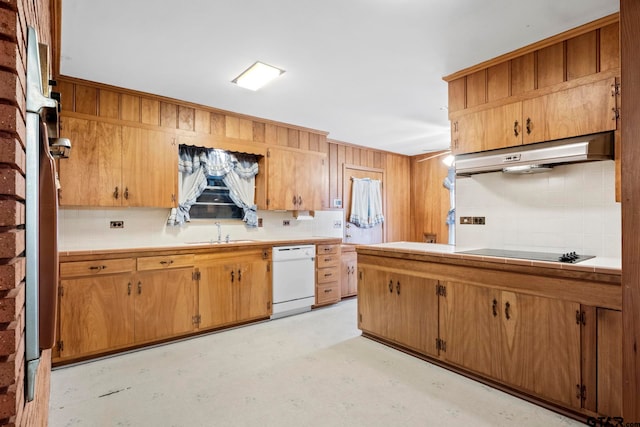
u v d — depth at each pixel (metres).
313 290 4.27
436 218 6.11
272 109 3.78
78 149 2.96
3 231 0.63
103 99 3.09
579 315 1.95
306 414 2.04
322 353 2.94
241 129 3.96
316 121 4.24
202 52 2.51
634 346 1.11
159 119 3.39
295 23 2.15
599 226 2.45
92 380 2.46
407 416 2.02
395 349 3.02
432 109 3.78
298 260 4.12
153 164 3.34
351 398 2.22
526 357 2.16
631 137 1.11
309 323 3.78
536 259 2.23
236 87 3.15
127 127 3.20
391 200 6.18
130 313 2.95
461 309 2.50
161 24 2.14
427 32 2.27
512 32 2.28
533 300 2.13
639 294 1.10
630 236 1.11
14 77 0.63
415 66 2.76
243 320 3.66
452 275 2.56
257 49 2.47
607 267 1.86
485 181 3.05
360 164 5.70
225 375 2.54
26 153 0.77
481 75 2.79
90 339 2.76
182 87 3.15
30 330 0.77
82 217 3.20
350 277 4.90
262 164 4.22
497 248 2.96
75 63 2.66
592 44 2.23
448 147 5.76
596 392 1.89
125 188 3.18
